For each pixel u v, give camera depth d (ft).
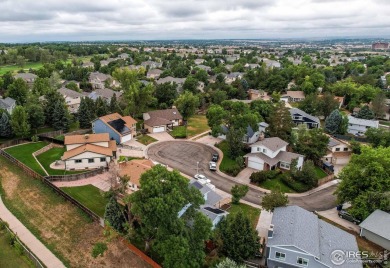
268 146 204.74
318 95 365.61
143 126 271.49
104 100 292.40
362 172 148.87
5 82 373.61
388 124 325.21
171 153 222.69
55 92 268.62
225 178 190.70
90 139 201.36
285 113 239.50
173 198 102.06
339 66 615.57
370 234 133.90
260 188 180.75
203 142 246.88
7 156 194.80
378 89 388.57
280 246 107.65
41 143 224.53
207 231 107.14
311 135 222.07
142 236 116.26
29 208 148.46
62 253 121.29
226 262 102.06
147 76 517.14
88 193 159.74
